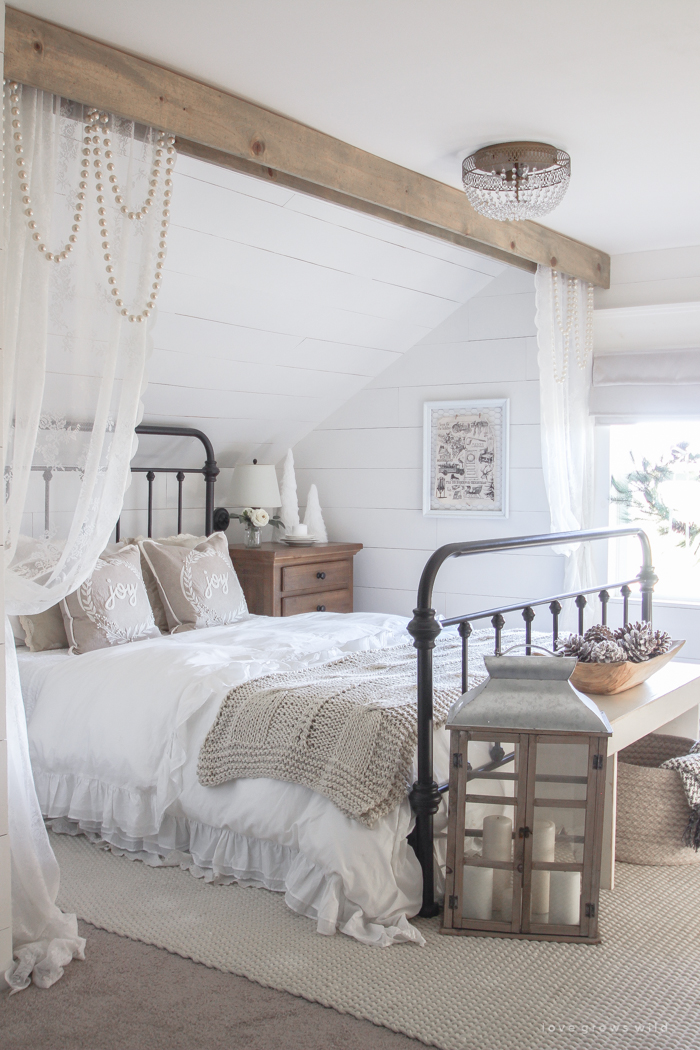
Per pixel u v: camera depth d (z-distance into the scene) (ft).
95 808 9.92
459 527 16.33
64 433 7.46
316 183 10.03
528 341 15.44
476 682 9.62
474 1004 6.84
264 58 7.95
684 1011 6.76
